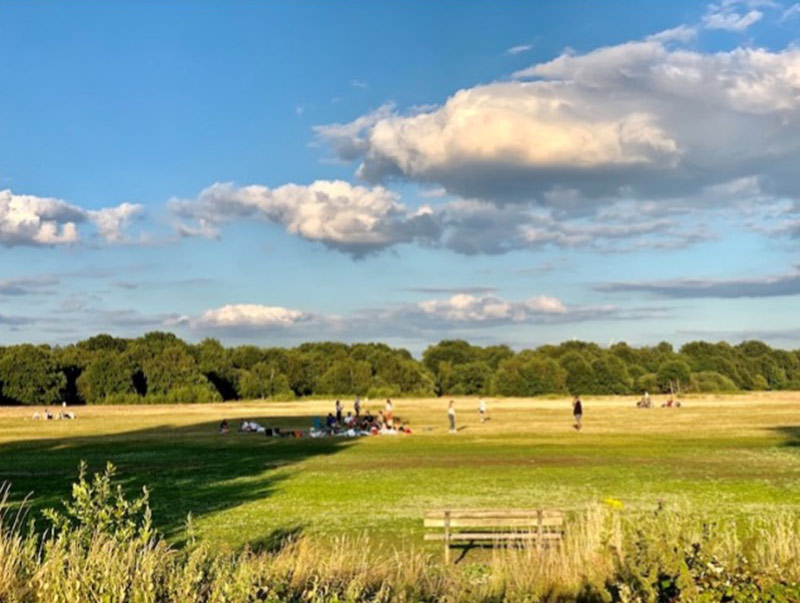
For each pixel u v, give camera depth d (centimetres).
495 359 17800
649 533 1112
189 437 6291
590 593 1098
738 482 3206
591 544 1284
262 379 14988
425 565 1400
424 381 15200
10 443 5944
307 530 2303
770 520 2191
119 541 1122
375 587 1162
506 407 10488
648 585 992
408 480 3441
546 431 6219
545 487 3127
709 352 17625
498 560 1398
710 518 2297
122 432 7006
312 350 17412
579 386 14762
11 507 2733
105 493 1148
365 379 14788
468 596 1120
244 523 2442
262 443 5616
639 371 16100
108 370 14112
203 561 1166
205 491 3206
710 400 11794
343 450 4969
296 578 1129
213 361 15262
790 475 3422
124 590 956
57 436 6619
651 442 5141
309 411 10312
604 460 4112
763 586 1002
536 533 1702
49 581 974
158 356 14350
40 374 14100
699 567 1046
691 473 3528
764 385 17112
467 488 3147
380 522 2419
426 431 6431
